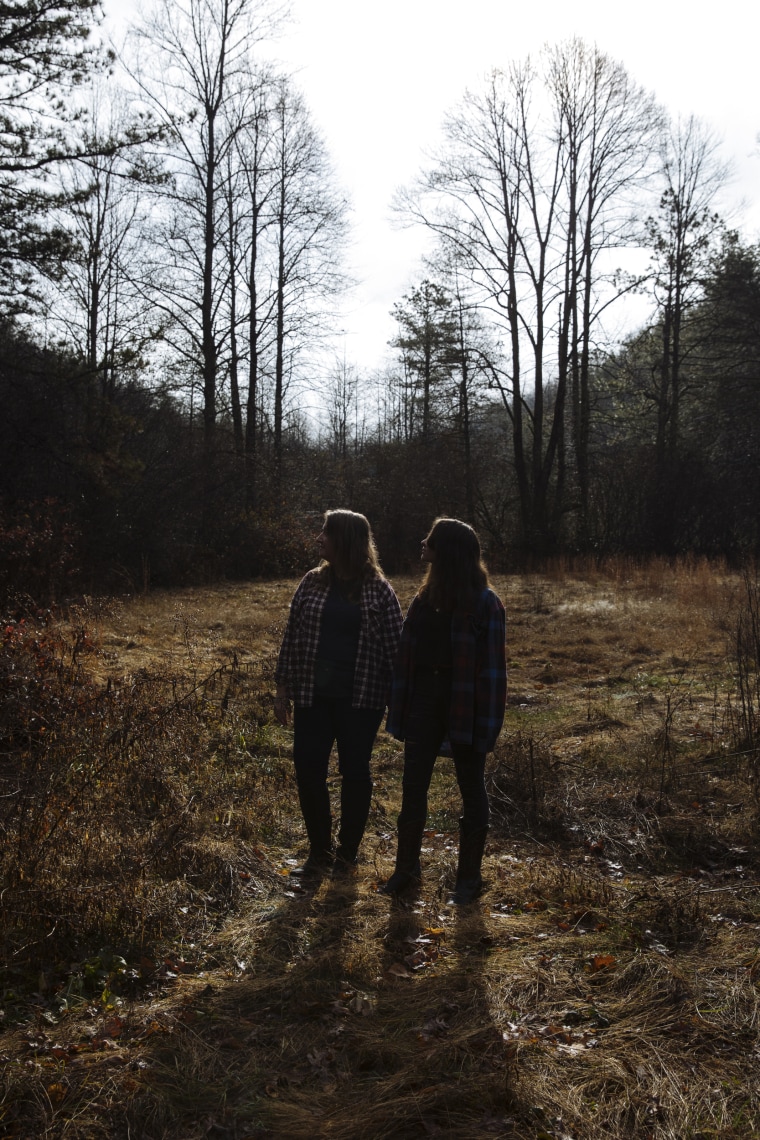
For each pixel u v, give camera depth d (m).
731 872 4.08
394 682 3.89
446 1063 2.56
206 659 9.31
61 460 15.99
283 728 6.60
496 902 3.79
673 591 16.39
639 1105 2.39
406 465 29.56
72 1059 2.56
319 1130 2.30
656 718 6.87
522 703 8.01
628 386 31.89
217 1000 2.93
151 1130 2.31
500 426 35.31
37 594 12.16
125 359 16.52
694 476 27.58
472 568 3.77
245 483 23.84
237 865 3.95
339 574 4.11
